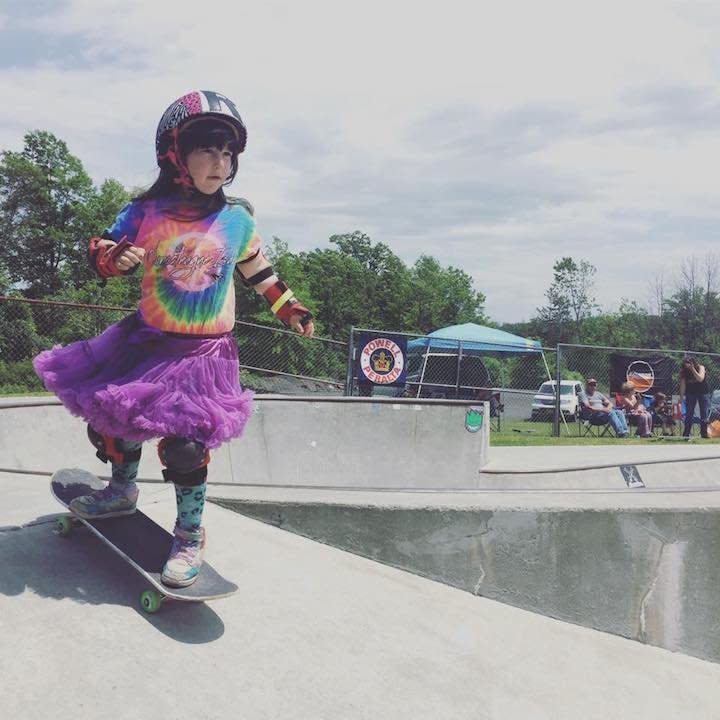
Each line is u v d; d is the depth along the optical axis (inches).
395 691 94.1
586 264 2153.1
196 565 98.9
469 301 2726.4
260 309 1227.9
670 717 106.7
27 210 1840.6
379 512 173.9
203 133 97.5
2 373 618.5
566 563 170.2
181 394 97.4
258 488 187.8
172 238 100.6
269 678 90.8
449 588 134.5
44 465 252.2
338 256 2474.2
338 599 116.1
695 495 210.1
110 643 91.2
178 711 81.3
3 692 79.3
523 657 113.0
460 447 339.6
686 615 167.0
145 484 167.8
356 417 332.5
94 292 1438.2
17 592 98.3
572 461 353.7
